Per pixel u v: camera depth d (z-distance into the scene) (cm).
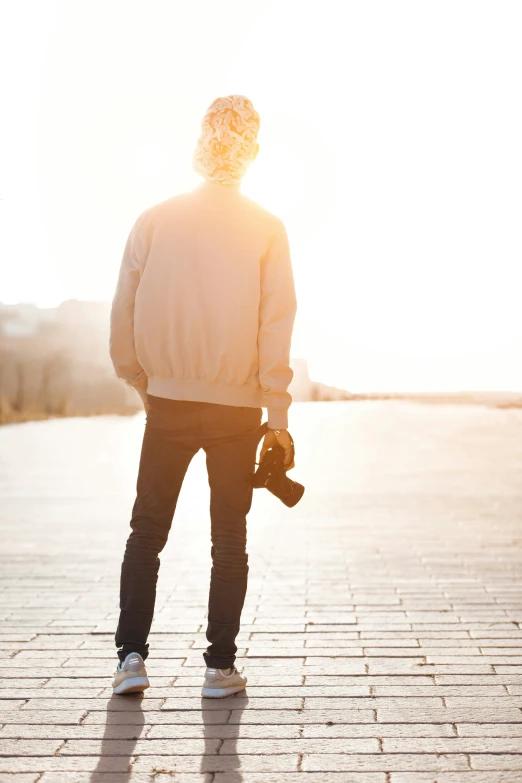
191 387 308
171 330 307
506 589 511
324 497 1012
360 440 2061
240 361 307
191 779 233
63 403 3941
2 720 282
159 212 319
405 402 3719
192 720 281
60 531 775
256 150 324
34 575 575
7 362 3950
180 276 309
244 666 346
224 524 311
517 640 386
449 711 287
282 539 720
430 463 1466
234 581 308
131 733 269
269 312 311
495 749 253
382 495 1028
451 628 412
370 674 333
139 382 336
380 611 454
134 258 319
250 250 311
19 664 356
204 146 319
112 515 880
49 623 436
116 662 359
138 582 311
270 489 311
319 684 320
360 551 657
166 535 319
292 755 250
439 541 702
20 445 1970
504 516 848
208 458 315
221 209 316
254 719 281
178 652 372
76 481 1209
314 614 447
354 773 236
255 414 315
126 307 322
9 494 1062
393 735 265
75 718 284
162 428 312
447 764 242
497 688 312
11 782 232
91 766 243
